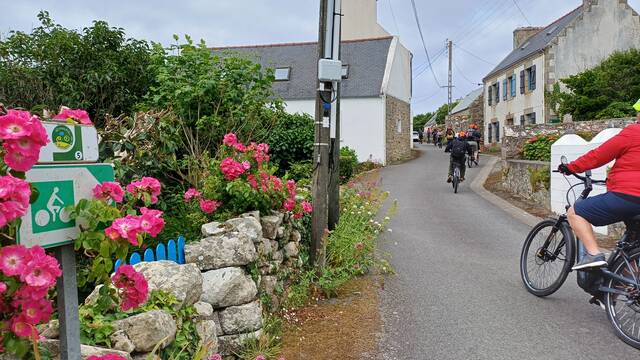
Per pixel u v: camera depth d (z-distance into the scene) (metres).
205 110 8.44
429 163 27.59
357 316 4.98
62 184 2.12
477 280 6.21
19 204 1.79
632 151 4.51
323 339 4.43
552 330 4.61
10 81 10.55
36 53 10.99
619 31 28.14
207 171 5.86
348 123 28.98
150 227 2.27
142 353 2.93
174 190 6.73
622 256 4.47
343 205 8.30
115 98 10.88
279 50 31.67
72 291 2.20
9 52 10.95
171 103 8.16
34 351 1.96
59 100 10.70
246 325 4.00
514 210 11.79
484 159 27.28
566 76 27.89
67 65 10.95
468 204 12.75
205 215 5.13
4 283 1.83
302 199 6.10
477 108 44.12
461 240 8.61
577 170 4.82
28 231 1.96
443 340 4.42
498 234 9.11
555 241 5.46
